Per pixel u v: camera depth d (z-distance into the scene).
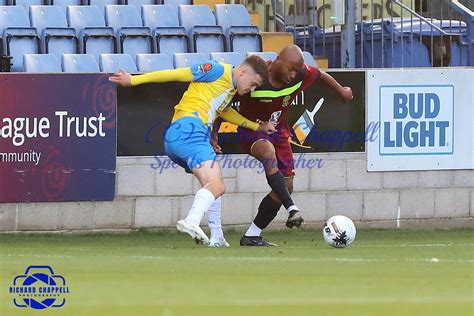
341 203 25.78
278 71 20.12
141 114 24.00
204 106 19.38
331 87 21.58
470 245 21.86
